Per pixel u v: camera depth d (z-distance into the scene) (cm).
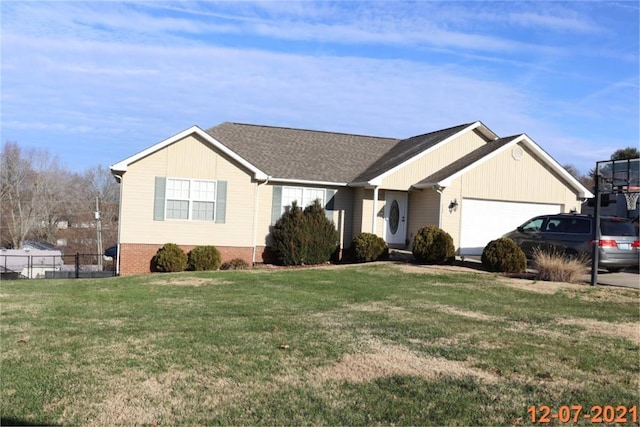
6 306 1018
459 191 1991
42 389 531
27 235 5219
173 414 473
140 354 655
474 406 496
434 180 2012
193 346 693
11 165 5091
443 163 2155
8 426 444
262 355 652
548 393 532
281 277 1495
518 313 956
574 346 709
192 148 1892
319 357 646
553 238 1648
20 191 5134
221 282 1391
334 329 799
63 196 5325
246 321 859
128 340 725
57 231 5322
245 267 1883
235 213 1948
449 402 505
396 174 2062
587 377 582
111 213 5441
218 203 1923
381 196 2138
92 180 5503
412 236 2142
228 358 639
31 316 908
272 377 572
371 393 527
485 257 1636
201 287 1289
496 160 2047
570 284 1350
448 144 2167
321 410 484
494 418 470
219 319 876
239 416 470
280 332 775
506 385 553
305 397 515
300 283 1364
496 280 1422
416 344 710
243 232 1961
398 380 564
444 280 1422
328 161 2277
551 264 1437
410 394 525
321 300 1084
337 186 2159
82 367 603
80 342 714
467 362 630
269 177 1980
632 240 1544
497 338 749
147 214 1848
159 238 1862
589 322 877
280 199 2078
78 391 527
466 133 2202
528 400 512
